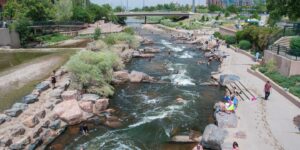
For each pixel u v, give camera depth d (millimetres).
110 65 28875
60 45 51125
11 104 20359
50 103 20969
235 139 16969
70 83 25422
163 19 145625
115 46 46656
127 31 68000
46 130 18156
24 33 50844
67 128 19469
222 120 19391
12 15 56500
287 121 19594
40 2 62094
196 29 94250
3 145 15273
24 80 26500
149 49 51688
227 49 51844
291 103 23109
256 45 46625
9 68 31562
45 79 26688
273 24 45938
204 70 37562
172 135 18859
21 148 15750
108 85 27422
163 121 21172
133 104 24828
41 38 55531
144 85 30625
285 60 28750
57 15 68750
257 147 15977
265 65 33375
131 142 17906
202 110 23484
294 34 37688
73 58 27188
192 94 27734
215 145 16188
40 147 16609
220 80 30953
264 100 23891
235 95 24875
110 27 82688
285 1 37812
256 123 19312
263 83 28938
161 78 33469
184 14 133500
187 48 56438
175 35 80812
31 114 19062
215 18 119750
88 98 22797
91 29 74688
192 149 16438
